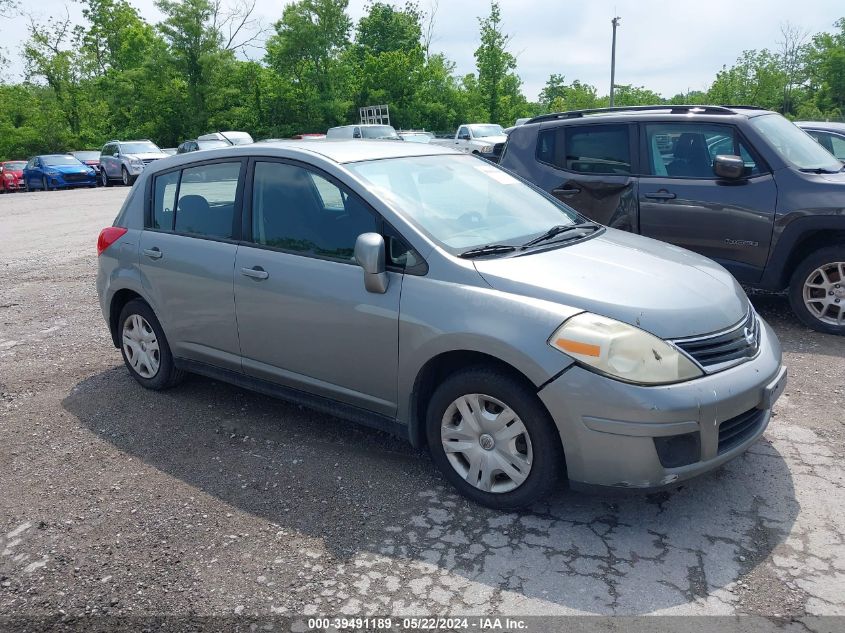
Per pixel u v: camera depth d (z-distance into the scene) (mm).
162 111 49656
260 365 4227
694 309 3207
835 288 5801
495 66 54156
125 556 3148
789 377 4938
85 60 56125
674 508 3354
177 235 4641
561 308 3109
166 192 4797
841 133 9438
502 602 2736
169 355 4898
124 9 65938
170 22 48156
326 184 3895
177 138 50500
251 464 3959
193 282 4449
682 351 3037
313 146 4203
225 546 3186
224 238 4352
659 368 2967
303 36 50531
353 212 3758
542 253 3607
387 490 3617
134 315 5047
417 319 3393
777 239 5863
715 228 6141
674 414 2914
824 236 5887
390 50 65125
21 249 11844
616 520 3270
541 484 3184
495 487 3352
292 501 3545
